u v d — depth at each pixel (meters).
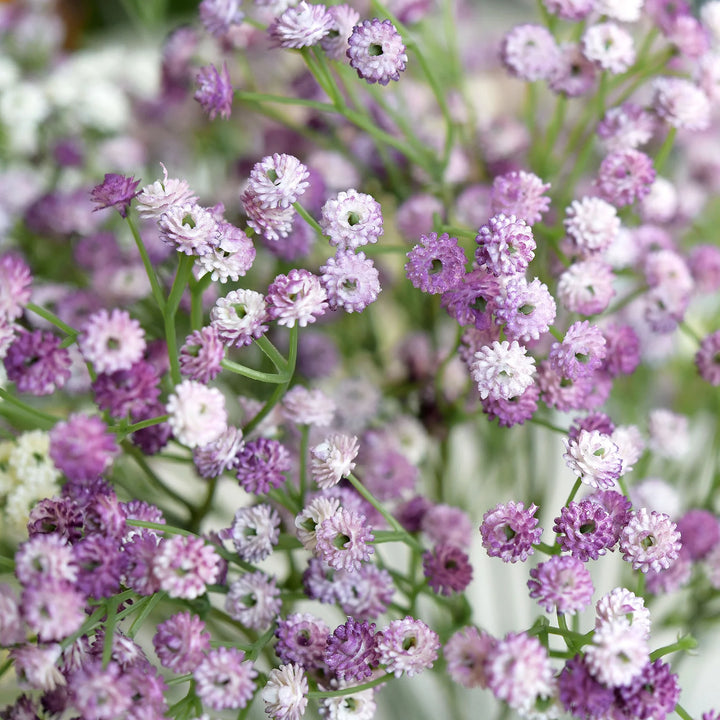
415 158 0.45
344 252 0.39
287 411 0.42
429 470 0.47
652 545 0.39
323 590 0.40
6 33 0.55
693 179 0.50
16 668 0.37
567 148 0.47
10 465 0.42
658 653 0.38
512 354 0.38
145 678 0.37
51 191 0.49
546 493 0.48
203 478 0.43
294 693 0.38
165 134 0.52
